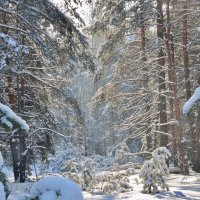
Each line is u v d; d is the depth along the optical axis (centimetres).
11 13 1195
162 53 2031
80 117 1545
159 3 1878
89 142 4753
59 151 2348
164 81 2009
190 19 2095
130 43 2194
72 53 1370
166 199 1116
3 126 321
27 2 1223
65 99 1518
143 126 2295
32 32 1241
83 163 1516
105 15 1941
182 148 1869
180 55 2244
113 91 2170
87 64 1401
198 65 2084
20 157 1445
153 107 2259
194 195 1182
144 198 1138
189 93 2059
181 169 1850
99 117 4566
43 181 353
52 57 1281
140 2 1748
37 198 346
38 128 1473
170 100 1981
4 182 371
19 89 1502
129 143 3328
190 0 1920
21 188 1105
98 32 2039
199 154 1958
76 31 1343
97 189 1391
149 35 2422
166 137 1978
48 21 1330
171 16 2033
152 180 1247
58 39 1372
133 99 2228
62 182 351
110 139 4800
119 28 1902
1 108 324
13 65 1170
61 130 1691
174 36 2075
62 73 1531
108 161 2638
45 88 1528
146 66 2017
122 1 1753
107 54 2023
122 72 2169
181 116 2088
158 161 1280
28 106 1565
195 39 1870
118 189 1310
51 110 1747
